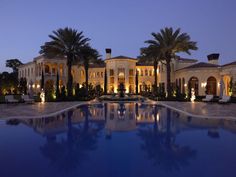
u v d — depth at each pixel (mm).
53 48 31172
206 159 6695
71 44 31688
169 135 9891
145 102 28547
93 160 6617
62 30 31406
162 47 31078
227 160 6598
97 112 18281
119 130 11031
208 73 34375
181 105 23312
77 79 55781
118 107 22547
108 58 55750
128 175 5523
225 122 13117
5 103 25672
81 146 8148
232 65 29453
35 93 46625
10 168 6004
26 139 9234
